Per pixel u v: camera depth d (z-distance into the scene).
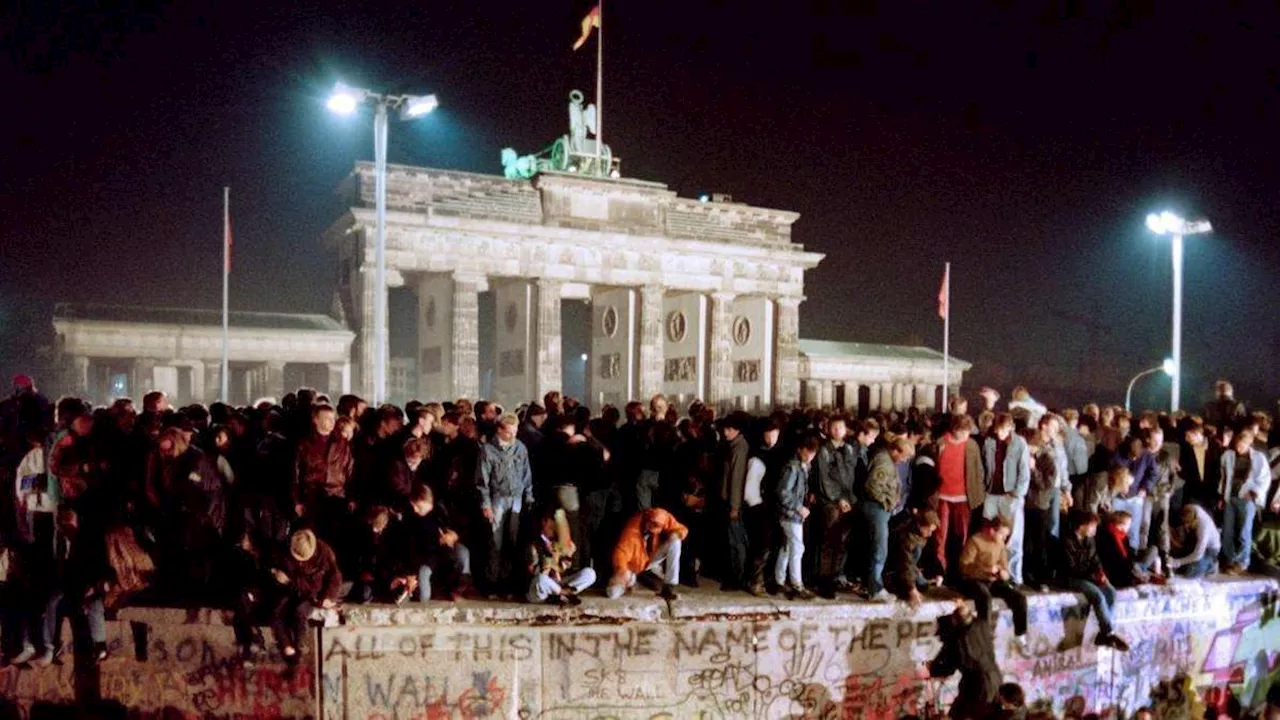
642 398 80.38
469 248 73.75
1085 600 23.09
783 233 87.81
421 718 19.53
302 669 19.20
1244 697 25.67
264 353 70.31
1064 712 23.03
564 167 78.44
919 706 21.80
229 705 19.44
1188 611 24.67
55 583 19.64
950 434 23.09
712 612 20.67
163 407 21.33
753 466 21.77
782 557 21.66
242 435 21.75
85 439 19.73
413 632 19.48
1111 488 23.70
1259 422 27.06
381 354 37.56
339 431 20.34
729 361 84.75
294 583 18.98
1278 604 25.94
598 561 22.38
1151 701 24.25
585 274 78.12
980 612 21.30
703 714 20.72
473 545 21.08
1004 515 22.73
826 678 21.19
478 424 23.08
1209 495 26.45
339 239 76.88
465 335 73.38
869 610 21.30
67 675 19.58
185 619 19.52
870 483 21.77
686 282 82.75
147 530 20.09
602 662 20.25
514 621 19.84
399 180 71.31
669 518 21.11
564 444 21.88
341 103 36.53
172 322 67.81
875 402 97.25
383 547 19.86
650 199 80.44
